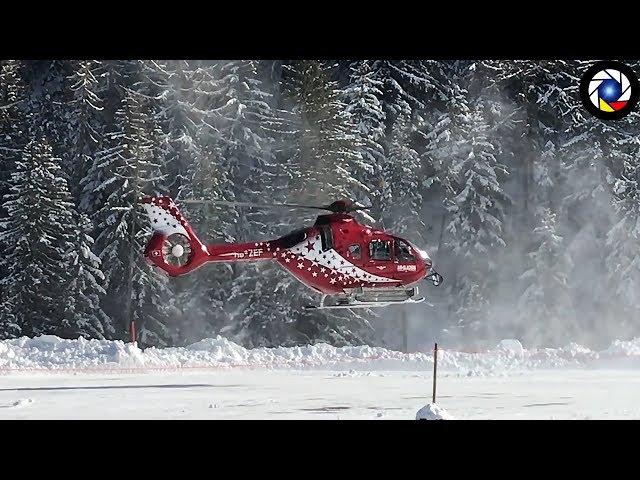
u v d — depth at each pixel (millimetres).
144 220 155625
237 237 167000
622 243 159625
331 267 70000
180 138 178375
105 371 85125
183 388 69438
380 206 160125
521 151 179750
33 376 81000
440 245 168875
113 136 161125
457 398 61812
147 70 196875
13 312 144625
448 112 173000
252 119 189625
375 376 81250
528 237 169625
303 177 152250
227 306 156750
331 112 154375
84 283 148500
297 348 95562
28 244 145500
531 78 178750
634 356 91812
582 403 58219
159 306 154750
